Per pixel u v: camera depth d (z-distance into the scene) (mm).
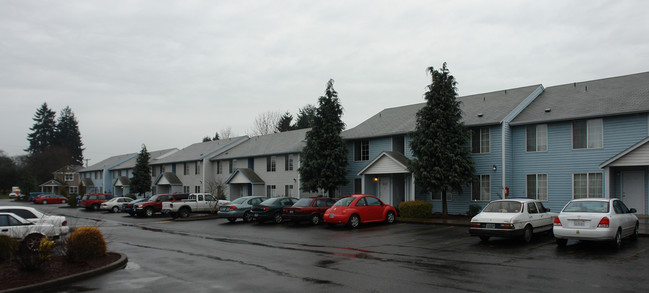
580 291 8391
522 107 26000
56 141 106375
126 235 19547
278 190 40406
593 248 13641
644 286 8734
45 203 60969
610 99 22844
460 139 24812
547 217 16266
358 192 32688
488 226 15031
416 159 25719
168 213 31125
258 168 43125
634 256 12125
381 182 30297
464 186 26547
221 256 13031
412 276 9891
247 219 26328
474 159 26266
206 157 49500
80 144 110125
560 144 23484
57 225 14875
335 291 8602
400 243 15633
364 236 17938
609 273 9977
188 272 10602
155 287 9094
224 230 21562
